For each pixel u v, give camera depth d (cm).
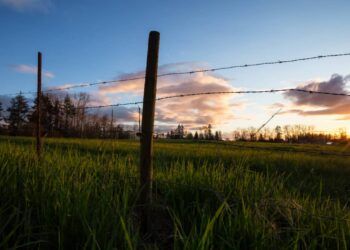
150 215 483
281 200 557
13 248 355
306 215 542
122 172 671
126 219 443
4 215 460
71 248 405
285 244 434
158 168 832
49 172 580
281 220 548
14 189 521
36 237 411
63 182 527
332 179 1328
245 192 591
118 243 403
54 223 436
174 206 537
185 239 401
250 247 434
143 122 504
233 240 427
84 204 443
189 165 742
